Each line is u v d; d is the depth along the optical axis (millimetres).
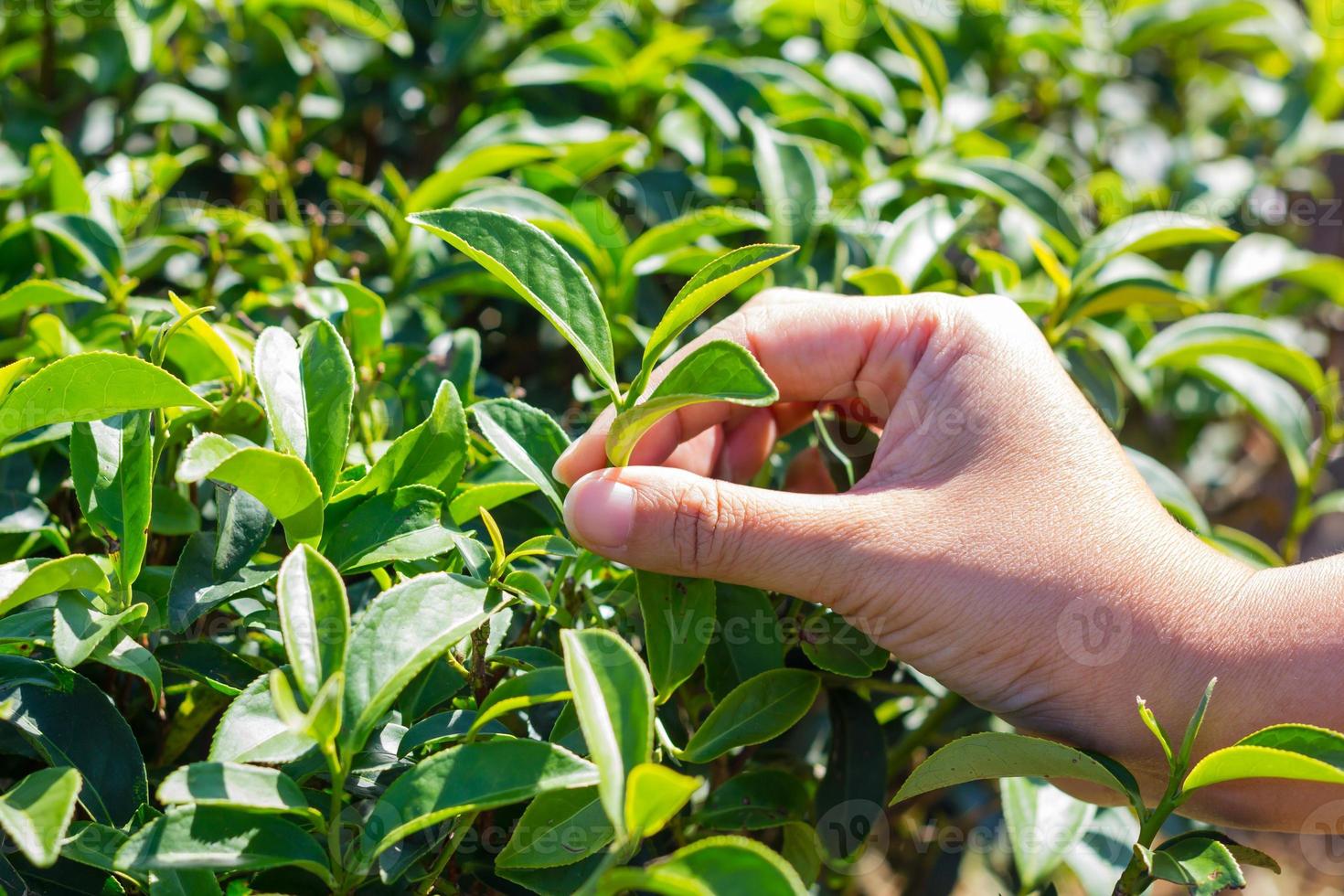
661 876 332
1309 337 827
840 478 469
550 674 372
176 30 598
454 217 390
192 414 423
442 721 384
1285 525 886
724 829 428
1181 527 440
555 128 569
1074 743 427
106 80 563
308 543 386
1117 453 432
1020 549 413
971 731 510
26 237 493
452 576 382
